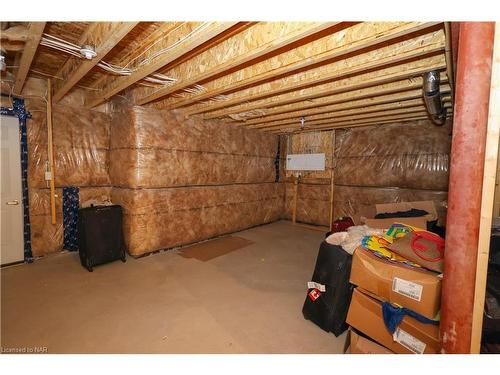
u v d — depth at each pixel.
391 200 4.79
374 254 1.80
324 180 5.72
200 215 4.41
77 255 3.65
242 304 2.46
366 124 4.75
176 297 2.57
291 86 2.60
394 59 1.97
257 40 1.85
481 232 1.08
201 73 2.30
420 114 3.85
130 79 2.46
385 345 1.65
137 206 3.56
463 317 1.13
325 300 2.08
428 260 1.56
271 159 5.94
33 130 3.38
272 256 3.81
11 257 3.27
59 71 2.92
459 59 1.10
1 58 2.16
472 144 1.07
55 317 2.19
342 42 1.84
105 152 4.01
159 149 3.73
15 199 3.28
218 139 4.62
